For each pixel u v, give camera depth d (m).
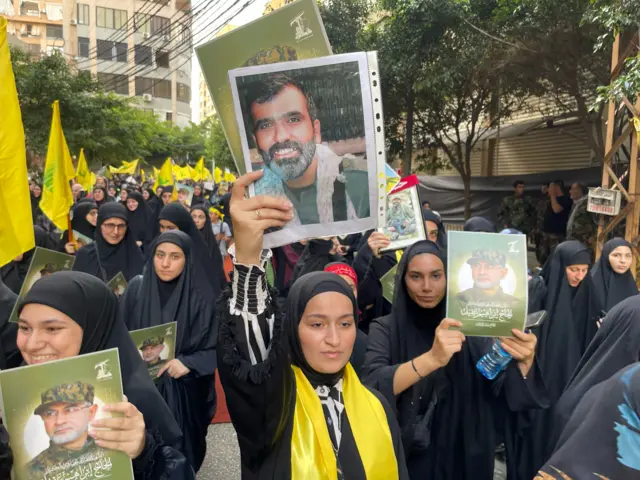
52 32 53.47
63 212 5.61
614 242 4.66
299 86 1.64
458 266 2.29
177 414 3.22
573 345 3.82
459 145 14.83
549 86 12.27
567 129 13.57
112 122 24.12
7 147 2.86
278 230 1.65
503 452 3.90
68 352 1.85
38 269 3.81
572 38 9.87
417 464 2.70
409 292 2.71
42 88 20.64
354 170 1.66
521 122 14.70
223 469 4.11
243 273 1.62
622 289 4.62
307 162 1.64
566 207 10.99
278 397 1.66
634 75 6.03
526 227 11.80
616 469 1.39
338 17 13.78
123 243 5.12
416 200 4.15
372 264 4.29
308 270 4.45
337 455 1.77
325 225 1.65
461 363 2.70
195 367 3.34
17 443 1.52
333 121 1.65
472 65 11.22
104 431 1.61
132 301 3.54
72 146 21.61
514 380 2.51
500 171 16.34
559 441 1.62
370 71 1.65
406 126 14.02
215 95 1.70
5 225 2.76
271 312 1.67
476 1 10.52
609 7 6.45
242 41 1.71
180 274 3.50
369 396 1.93
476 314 2.27
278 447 1.73
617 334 2.20
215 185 20.83
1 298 3.04
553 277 4.12
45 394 1.57
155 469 1.87
